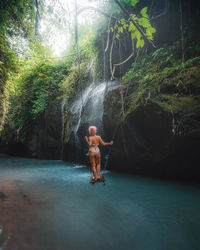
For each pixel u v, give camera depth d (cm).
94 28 859
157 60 655
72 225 232
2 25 571
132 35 303
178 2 606
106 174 617
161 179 532
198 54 532
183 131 450
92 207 300
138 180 520
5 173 649
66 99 1070
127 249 179
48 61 1267
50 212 276
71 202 325
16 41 716
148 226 231
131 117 576
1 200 335
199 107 436
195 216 262
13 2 503
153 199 344
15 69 772
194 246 186
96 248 180
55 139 1156
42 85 1285
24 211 279
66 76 1194
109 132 689
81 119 884
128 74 715
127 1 288
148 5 684
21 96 1315
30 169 746
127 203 320
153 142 545
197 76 468
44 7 435
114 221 245
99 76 944
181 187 434
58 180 526
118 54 859
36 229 218
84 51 1060
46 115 1199
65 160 1061
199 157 461
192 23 582
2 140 1572
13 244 183
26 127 1318
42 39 632
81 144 904
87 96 903
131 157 624
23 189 421
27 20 560
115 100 658
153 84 561
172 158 510
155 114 512
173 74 533
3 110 884
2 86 756
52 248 178
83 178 555
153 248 182
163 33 696
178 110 462
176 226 230
